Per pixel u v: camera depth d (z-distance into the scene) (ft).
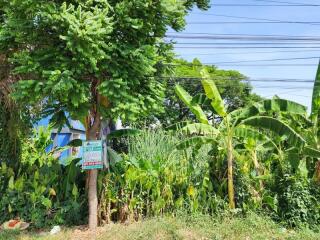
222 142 28.32
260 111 27.99
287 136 26.45
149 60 23.29
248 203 27.78
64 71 20.65
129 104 22.59
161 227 23.97
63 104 24.79
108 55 22.63
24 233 24.89
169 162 29.01
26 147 33.47
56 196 28.07
